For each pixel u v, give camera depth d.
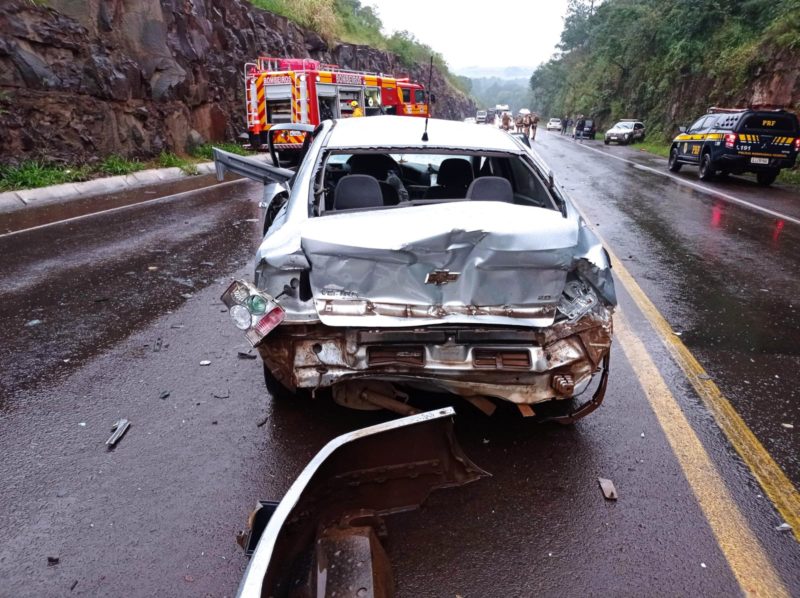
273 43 25.39
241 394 3.94
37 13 12.47
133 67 15.20
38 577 2.41
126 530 2.68
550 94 114.56
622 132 38.66
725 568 2.49
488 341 2.97
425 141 3.87
